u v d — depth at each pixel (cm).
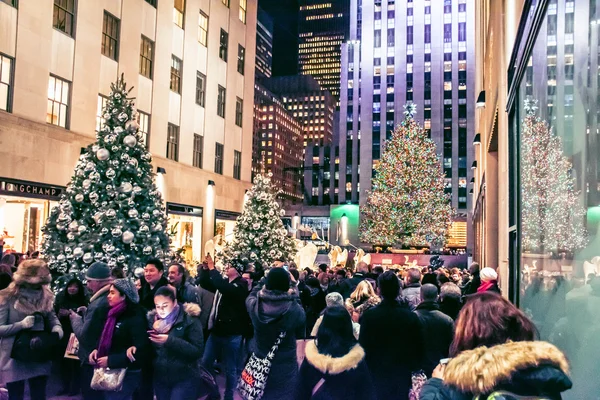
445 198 5569
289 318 473
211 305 786
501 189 1128
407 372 459
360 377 350
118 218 1000
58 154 1888
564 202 396
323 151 12519
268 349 473
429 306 533
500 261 1145
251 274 905
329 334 356
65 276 934
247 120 3569
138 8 2394
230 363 687
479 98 1659
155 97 2509
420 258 4306
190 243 2831
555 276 425
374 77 8944
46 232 1017
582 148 339
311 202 12444
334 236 8225
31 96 1780
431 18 8781
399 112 8700
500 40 1143
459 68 8656
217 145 3183
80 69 2022
